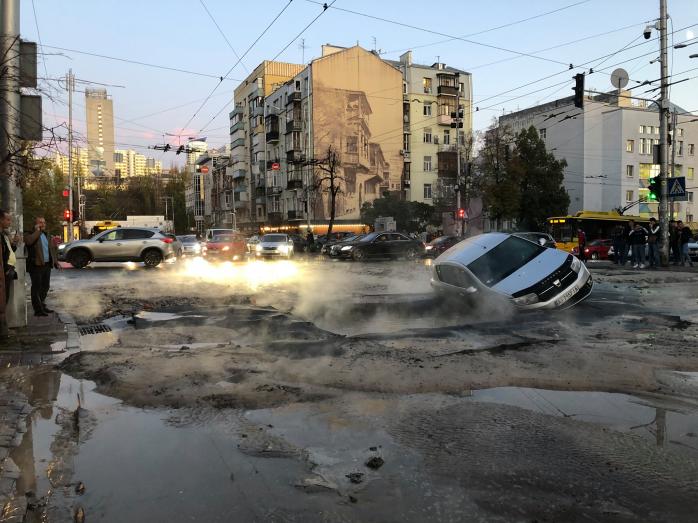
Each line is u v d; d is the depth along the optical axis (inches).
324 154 2246.6
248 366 222.5
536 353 238.8
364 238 1135.0
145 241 873.5
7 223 288.8
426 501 117.3
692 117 2598.4
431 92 2507.4
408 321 345.7
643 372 209.8
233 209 3270.2
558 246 1353.3
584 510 113.0
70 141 358.0
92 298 453.1
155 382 202.1
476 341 265.4
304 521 110.0
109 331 315.6
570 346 252.7
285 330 303.9
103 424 165.2
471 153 1916.8
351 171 2288.4
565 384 198.2
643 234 809.5
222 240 1132.5
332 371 214.8
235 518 111.7
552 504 115.4
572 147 2362.2
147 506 116.8
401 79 2379.4
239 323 324.2
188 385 198.5
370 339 271.7
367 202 2174.0
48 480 129.2
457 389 194.7
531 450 142.7
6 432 158.4
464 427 159.3
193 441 151.6
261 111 2775.6
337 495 120.4
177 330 304.0
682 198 821.2
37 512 114.3
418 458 138.9
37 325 325.4
